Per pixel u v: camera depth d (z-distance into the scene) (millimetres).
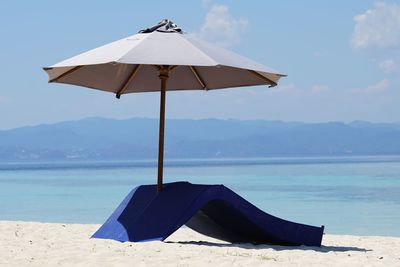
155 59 8984
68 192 33844
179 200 9547
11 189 37000
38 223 13273
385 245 11125
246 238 10242
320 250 9594
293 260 8289
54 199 29094
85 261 7875
